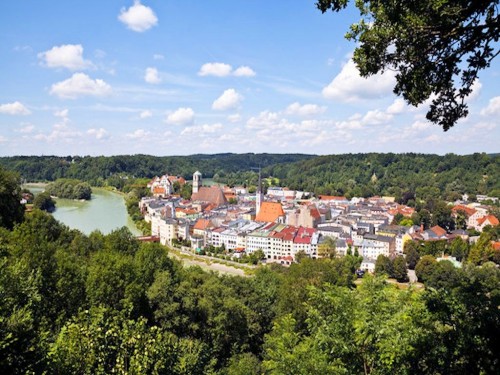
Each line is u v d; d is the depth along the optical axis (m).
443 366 20.69
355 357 23.36
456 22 17.61
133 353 27.20
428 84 19.94
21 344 22.59
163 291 66.38
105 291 61.03
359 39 20.41
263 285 99.19
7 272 28.23
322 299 26.73
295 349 24.56
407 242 192.00
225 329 69.56
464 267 139.12
